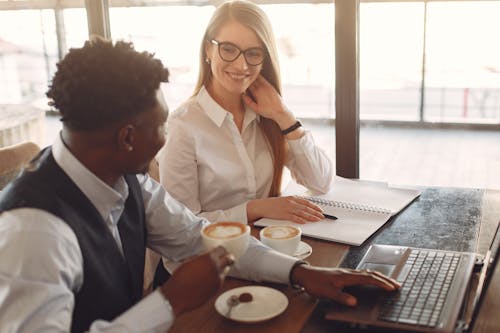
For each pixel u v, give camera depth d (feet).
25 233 2.52
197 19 7.93
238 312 3.14
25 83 10.41
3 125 9.63
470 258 3.73
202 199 5.44
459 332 2.95
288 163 5.78
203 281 2.80
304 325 3.07
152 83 2.85
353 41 6.35
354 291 3.29
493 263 3.51
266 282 3.60
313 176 5.45
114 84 2.70
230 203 5.45
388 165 13.03
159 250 4.01
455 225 4.56
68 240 2.68
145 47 7.79
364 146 14.39
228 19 5.09
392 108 16.34
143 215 3.67
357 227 4.52
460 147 13.97
